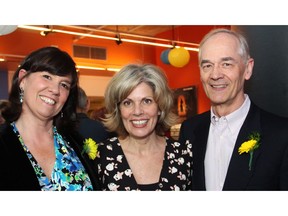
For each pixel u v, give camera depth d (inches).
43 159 60.7
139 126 67.3
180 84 368.8
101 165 67.9
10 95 61.0
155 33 381.1
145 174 68.1
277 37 78.9
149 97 66.9
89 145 66.6
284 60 78.8
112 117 70.7
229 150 66.0
